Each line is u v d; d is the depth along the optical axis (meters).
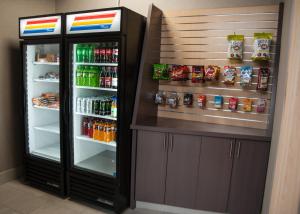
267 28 2.41
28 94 2.93
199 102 2.63
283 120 1.61
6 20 2.86
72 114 2.62
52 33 2.50
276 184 1.65
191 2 2.69
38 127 3.04
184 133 2.30
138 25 2.40
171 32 2.77
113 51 2.36
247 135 2.16
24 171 3.00
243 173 2.24
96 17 2.25
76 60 2.59
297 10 1.51
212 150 2.28
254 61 2.48
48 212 2.46
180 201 2.45
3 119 2.97
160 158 2.42
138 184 2.53
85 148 2.91
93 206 2.62
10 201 2.64
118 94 2.24
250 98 2.53
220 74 2.61
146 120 2.66
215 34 2.60
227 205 2.33
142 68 2.46
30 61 2.90
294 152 1.56
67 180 2.70
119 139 2.32
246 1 2.47
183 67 2.65
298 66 1.50
